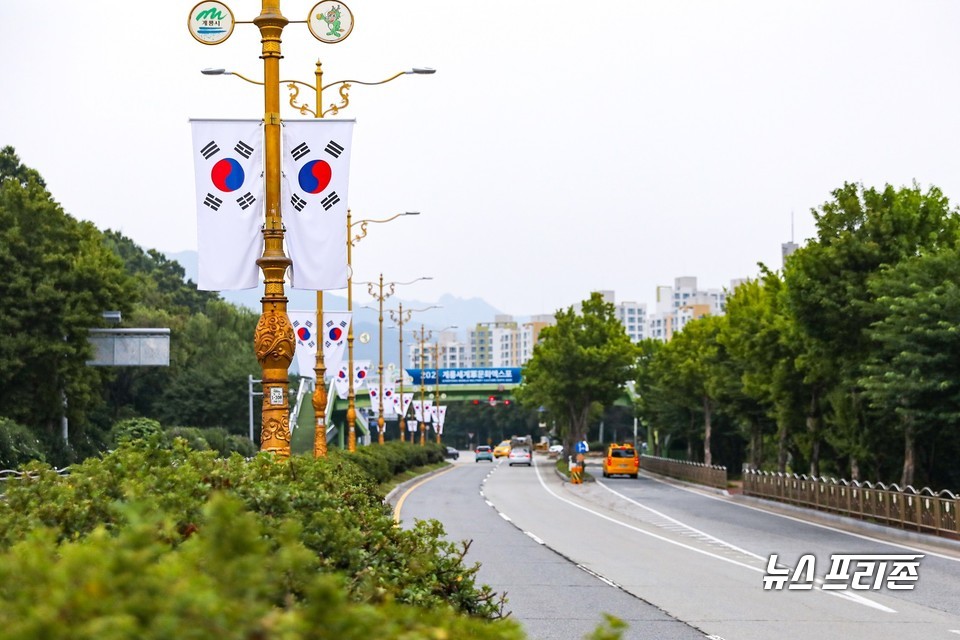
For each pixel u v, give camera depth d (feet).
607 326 634.84
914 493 212.43
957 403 215.72
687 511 297.12
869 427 282.36
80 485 63.36
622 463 533.55
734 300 418.72
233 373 599.57
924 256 229.45
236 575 30.78
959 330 203.72
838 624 105.19
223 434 474.49
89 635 25.26
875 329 258.37
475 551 177.58
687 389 524.11
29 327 345.10
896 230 265.75
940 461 290.97
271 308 111.86
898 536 212.84
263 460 81.56
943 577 144.87
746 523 251.80
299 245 116.06
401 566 67.46
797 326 280.10
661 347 619.26
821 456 369.71
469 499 338.13
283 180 116.47
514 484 457.68
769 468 481.87
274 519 61.98
